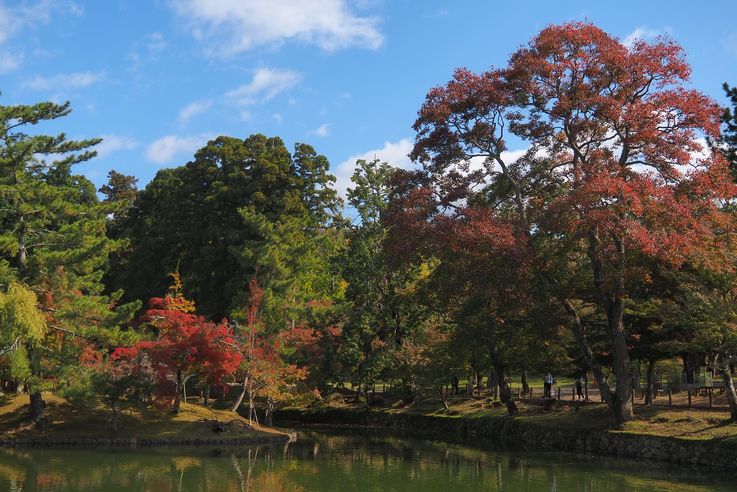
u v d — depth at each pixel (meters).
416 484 24.81
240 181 62.41
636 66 31.52
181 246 65.75
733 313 25.98
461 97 34.78
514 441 38.97
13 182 38.94
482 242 30.58
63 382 34.84
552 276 33.62
